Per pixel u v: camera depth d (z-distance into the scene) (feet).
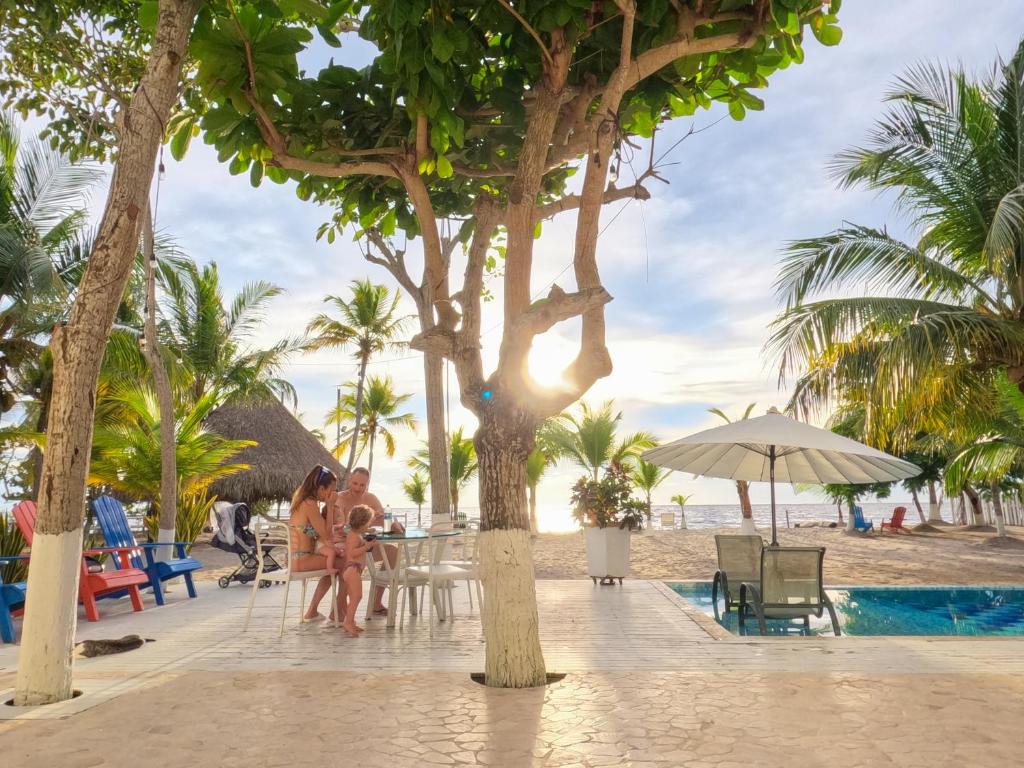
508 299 16.87
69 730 13.09
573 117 19.29
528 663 16.11
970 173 39.81
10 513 33.96
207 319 78.74
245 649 20.68
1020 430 47.14
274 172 21.15
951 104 40.16
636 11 16.88
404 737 12.44
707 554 57.72
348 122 18.72
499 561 16.35
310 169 18.62
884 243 40.73
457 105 18.63
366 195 21.97
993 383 42.83
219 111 17.58
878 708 13.93
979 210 39.73
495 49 18.28
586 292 16.40
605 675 17.01
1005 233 33.53
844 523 120.06
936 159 40.34
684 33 16.89
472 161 20.04
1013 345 36.52
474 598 31.24
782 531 97.14
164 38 17.01
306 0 16.52
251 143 18.25
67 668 15.52
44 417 55.31
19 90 27.89
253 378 79.46
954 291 40.88
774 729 12.70
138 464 51.80
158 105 16.87
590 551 35.94
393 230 23.21
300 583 38.83
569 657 19.19
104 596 30.60
